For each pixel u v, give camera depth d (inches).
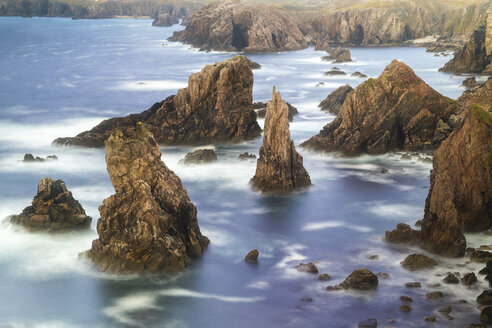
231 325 1621.6
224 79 3678.6
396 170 3070.9
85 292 1819.6
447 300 1674.5
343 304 1697.8
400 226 2192.4
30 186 2928.2
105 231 1940.2
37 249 2113.7
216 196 2714.1
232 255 2070.6
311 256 2054.6
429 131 3388.3
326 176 2992.1
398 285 1784.0
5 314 1706.4
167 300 1764.3
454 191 2190.0
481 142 2154.3
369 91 3380.9
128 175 1959.9
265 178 2751.0
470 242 2069.4
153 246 1913.1
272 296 1771.7
